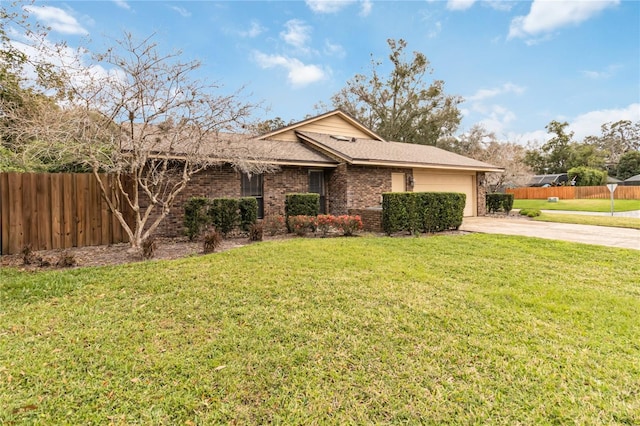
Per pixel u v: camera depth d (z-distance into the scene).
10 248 7.06
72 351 3.03
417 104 32.72
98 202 8.10
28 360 2.88
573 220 13.66
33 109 7.35
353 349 3.08
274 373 2.72
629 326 3.52
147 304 4.09
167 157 7.30
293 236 9.45
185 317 3.74
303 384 2.59
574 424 2.18
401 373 2.72
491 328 3.48
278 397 2.45
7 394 2.45
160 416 2.27
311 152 13.45
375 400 2.42
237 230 9.41
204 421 2.23
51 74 7.50
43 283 4.76
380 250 7.06
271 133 14.34
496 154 27.91
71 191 7.76
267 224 9.67
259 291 4.52
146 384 2.59
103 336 3.31
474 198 17.17
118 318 3.71
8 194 7.07
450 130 33.75
